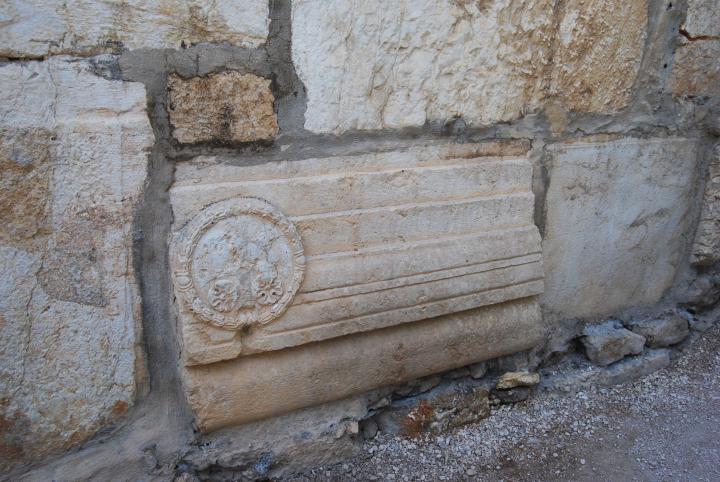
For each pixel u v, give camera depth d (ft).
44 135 3.66
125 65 3.81
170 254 4.10
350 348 4.85
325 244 4.59
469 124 5.24
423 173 4.98
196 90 4.04
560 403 6.08
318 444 4.90
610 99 6.09
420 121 4.96
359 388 4.99
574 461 5.27
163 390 4.52
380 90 4.70
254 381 4.49
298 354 4.66
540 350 6.26
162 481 4.43
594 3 5.47
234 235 4.21
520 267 5.51
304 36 4.28
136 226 4.09
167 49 3.90
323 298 4.58
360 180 4.69
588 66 5.74
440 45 4.83
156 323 4.37
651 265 7.06
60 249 3.87
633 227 6.70
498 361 5.95
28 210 3.72
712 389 6.34
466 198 5.25
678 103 6.70
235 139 4.25
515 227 5.53
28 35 3.52
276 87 4.29
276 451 4.74
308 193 4.49
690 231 7.29
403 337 5.08
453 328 5.32
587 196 6.20
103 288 4.07
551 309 6.35
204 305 4.15
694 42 6.40
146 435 4.46
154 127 4.00
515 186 5.54
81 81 3.71
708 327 7.29
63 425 4.14
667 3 6.02
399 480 4.96
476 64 5.06
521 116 5.53
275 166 4.44
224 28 4.02
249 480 4.68
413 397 5.54
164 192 4.14
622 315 6.98
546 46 5.37
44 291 3.88
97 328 4.10
